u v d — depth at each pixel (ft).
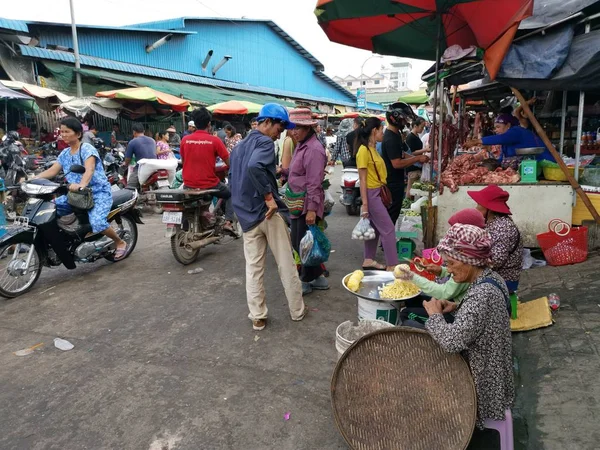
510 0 14.03
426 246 18.60
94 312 14.74
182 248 19.04
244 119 58.44
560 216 17.34
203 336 13.01
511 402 7.66
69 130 16.60
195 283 17.25
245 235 13.02
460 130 28.89
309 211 14.74
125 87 50.29
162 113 48.60
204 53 73.87
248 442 8.76
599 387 9.42
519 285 15.21
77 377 11.05
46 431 9.18
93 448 8.69
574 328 11.80
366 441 7.72
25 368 11.50
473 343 7.37
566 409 9.03
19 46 41.86
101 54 55.21
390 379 7.75
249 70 86.63
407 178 27.32
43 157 36.83
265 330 13.30
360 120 26.68
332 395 7.95
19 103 38.42
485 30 15.53
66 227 16.97
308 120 14.43
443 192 18.07
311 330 13.23
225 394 10.27
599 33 15.20
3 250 15.39
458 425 7.23
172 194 18.15
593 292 13.61
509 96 30.07
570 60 15.21
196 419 9.45
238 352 12.08
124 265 19.65
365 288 11.60
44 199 16.42
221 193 20.42
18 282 16.65
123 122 50.37
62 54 45.09
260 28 88.84
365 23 17.25
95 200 17.47
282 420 9.34
